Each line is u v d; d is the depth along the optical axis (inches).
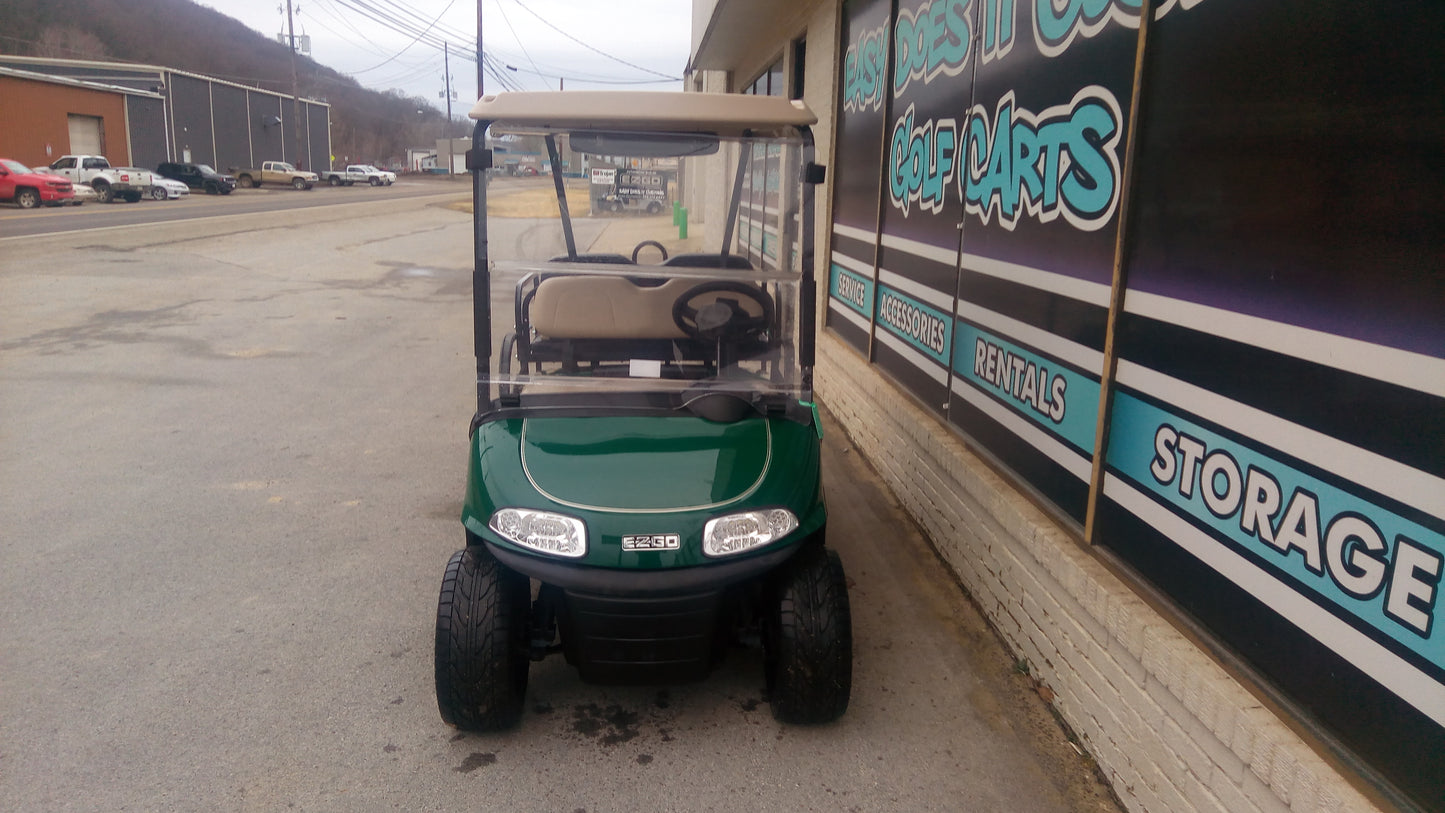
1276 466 84.3
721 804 110.0
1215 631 94.0
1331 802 74.4
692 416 126.3
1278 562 84.1
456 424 262.2
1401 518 70.3
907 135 201.2
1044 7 133.6
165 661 137.4
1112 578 113.7
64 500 198.5
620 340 129.6
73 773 111.9
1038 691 132.8
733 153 130.0
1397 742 71.0
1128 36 110.3
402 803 108.7
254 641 143.9
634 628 108.8
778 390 129.7
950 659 142.2
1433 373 67.4
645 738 122.3
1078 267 122.8
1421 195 68.3
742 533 110.1
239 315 421.7
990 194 154.2
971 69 162.7
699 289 128.2
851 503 202.2
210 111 2150.6
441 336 386.9
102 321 396.2
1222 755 89.6
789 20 355.6
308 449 236.8
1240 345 89.1
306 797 109.2
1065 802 111.0
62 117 1608.0
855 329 251.3
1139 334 108.1
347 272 582.2
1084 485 122.3
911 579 168.1
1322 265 78.2
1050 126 131.3
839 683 117.0
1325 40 78.0
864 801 110.9
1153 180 105.2
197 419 260.7
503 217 127.1
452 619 113.0
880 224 222.7
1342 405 76.1
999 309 150.8
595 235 130.1
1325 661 78.4
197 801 107.8
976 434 163.2
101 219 891.4
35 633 144.3
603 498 110.8
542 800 109.9
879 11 223.0
